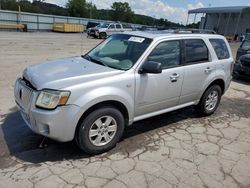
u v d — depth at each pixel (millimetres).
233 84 9047
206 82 5113
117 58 4254
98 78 3572
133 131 4613
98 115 3570
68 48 17188
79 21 46344
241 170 3607
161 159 3734
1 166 3371
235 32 48000
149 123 5004
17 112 5105
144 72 3936
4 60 10852
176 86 4523
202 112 5406
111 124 3801
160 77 4199
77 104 3316
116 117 3781
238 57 10547
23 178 3152
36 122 3305
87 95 3381
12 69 9055
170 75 4355
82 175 3270
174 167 3561
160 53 4262
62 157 3652
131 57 4113
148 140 4301
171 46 4438
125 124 4062
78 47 18234
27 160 3537
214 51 5277
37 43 19266
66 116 3295
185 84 4688
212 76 5184
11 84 7055
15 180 3107
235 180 3381
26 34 29203
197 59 4914
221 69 5406
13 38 22312
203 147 4172
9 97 5953
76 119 3346
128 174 3344
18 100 3791
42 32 36781
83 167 3439
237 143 4402
